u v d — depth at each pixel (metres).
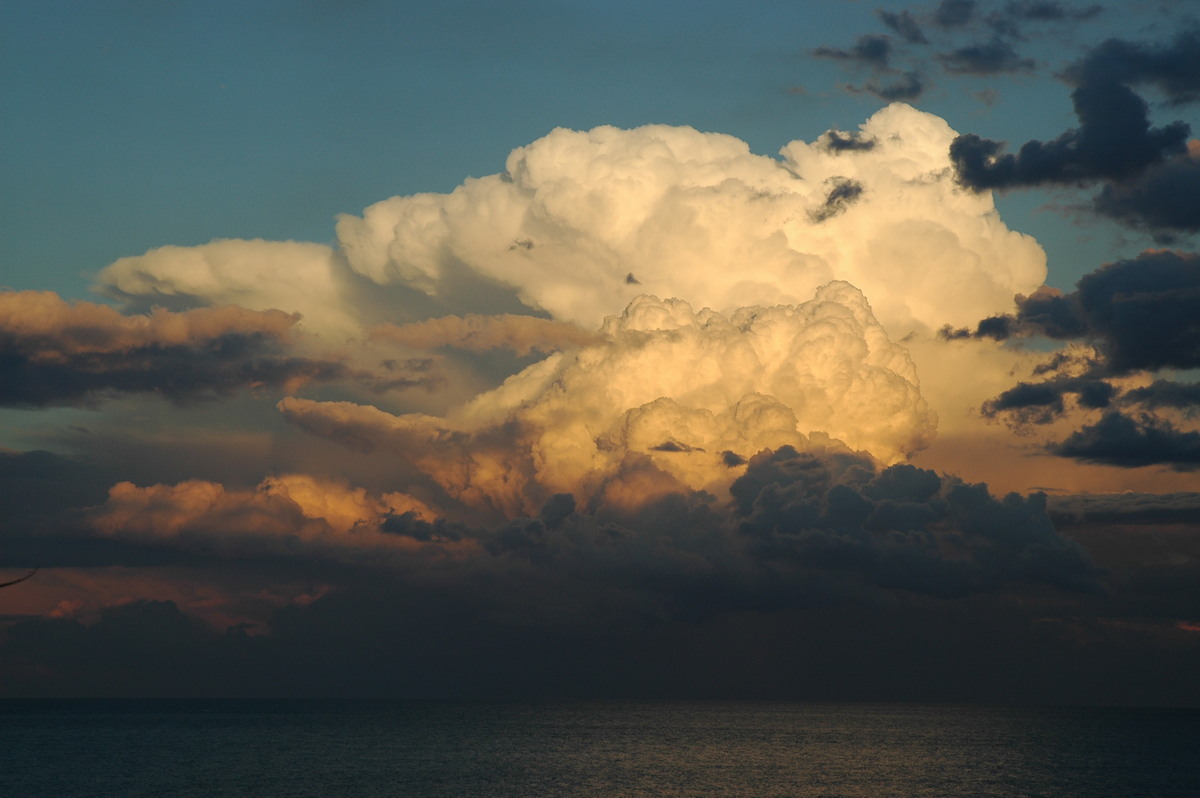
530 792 96.69
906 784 106.19
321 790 97.56
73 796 93.75
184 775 111.00
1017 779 112.06
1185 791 102.06
